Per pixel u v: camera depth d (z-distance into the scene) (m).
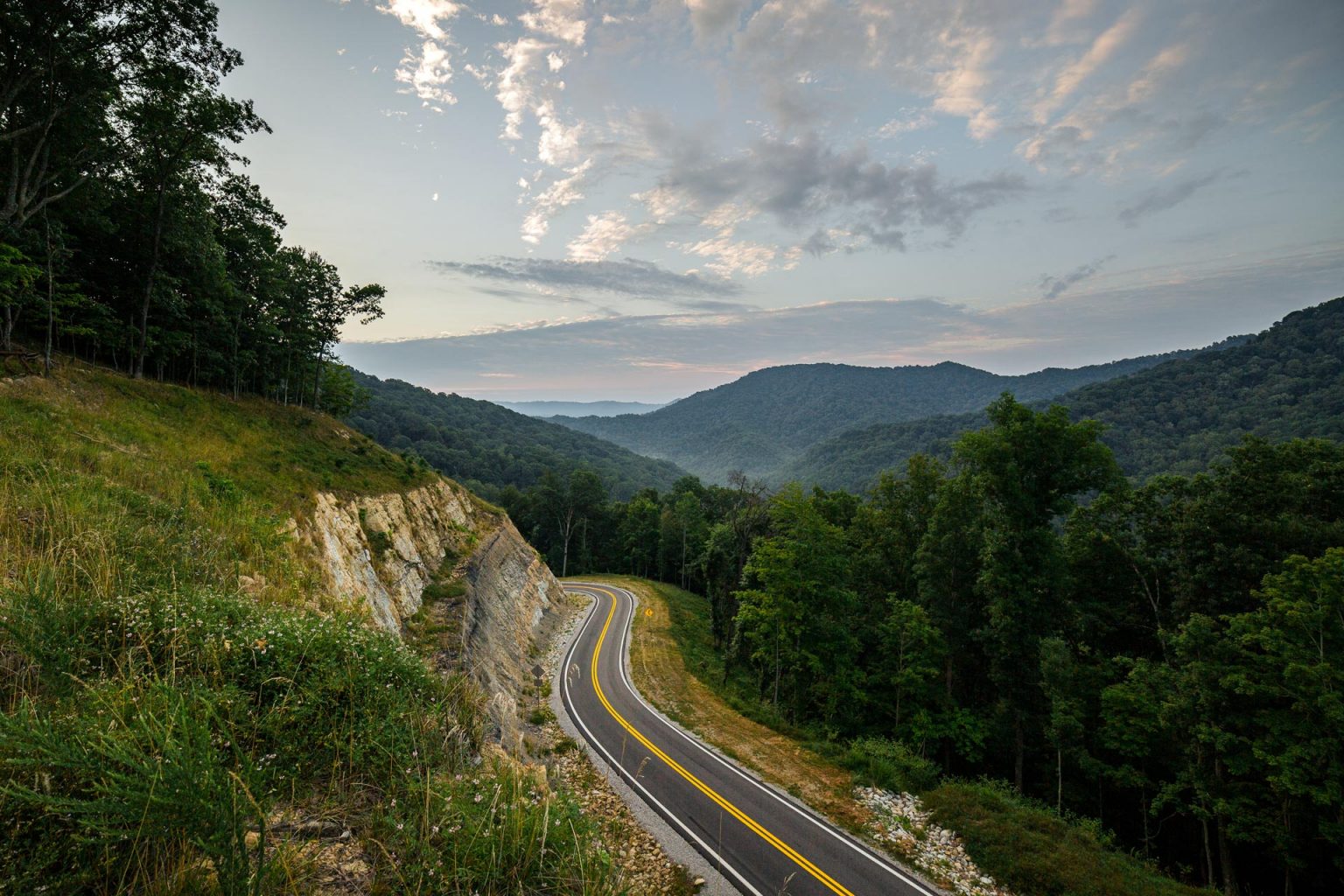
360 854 3.87
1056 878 13.77
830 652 28.55
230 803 3.03
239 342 33.94
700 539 71.06
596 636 39.16
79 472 9.41
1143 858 20.45
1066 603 25.16
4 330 19.44
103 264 26.02
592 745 20.83
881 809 17.02
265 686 4.99
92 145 22.25
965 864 14.75
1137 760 21.83
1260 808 17.62
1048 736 22.31
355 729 5.00
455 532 35.91
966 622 28.20
